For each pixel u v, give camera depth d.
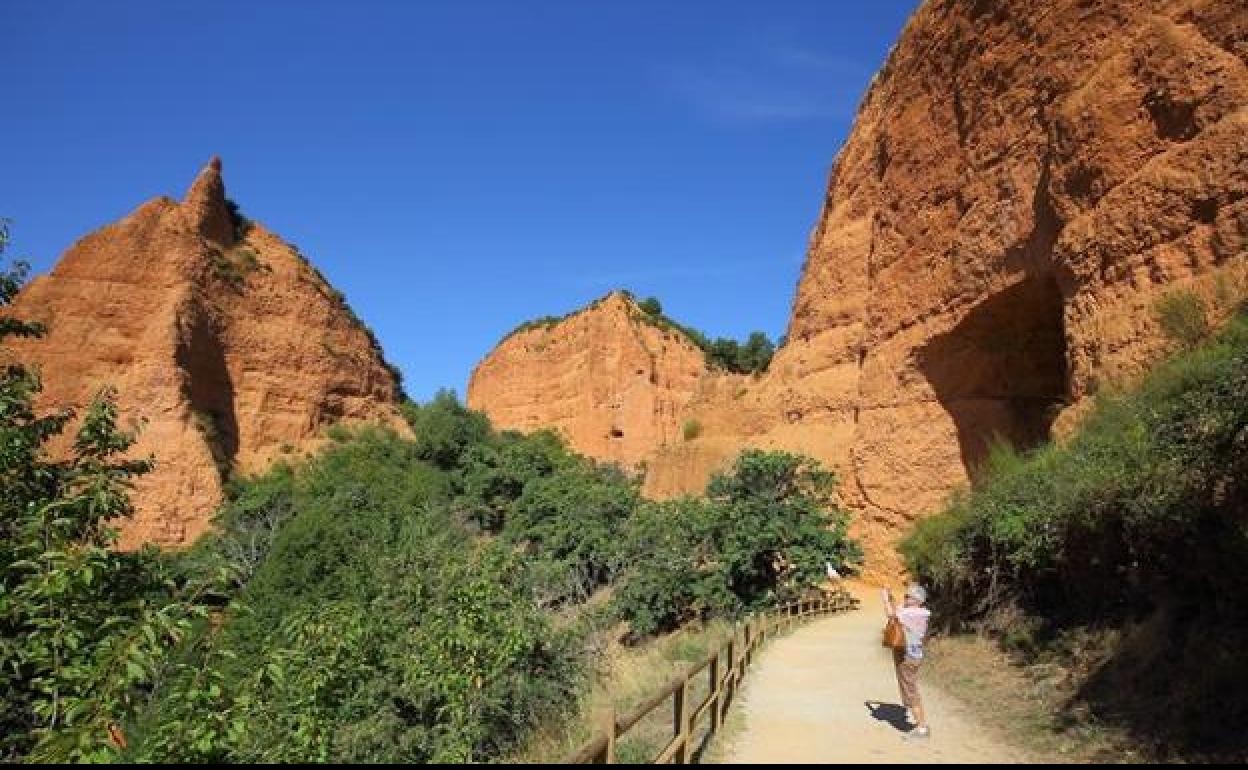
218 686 6.54
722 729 9.89
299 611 11.06
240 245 78.75
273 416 71.50
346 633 10.46
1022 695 10.73
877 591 31.47
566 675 12.36
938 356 32.69
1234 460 8.15
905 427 33.47
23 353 63.31
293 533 27.70
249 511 45.53
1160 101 19.77
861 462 35.12
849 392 38.47
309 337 77.06
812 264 46.50
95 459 8.70
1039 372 30.38
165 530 57.44
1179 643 8.70
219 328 71.06
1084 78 23.86
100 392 9.02
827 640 19.09
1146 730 7.81
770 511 25.58
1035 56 26.84
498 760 10.16
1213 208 17.80
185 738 6.08
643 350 96.88
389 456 62.72
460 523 39.78
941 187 32.72
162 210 71.38
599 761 6.12
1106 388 18.53
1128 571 10.59
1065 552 12.22
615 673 14.32
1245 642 7.59
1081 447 14.63
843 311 41.59
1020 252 26.44
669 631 25.05
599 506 38.22
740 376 52.72
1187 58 19.12
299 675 9.50
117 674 6.07
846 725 10.12
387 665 10.85
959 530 17.25
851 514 35.03
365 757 9.41
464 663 10.55
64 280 66.50
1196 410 9.77
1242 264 16.42
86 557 6.84
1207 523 8.45
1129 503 10.04
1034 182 26.03
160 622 6.42
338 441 72.38
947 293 31.20
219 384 69.75
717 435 48.56
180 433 61.69
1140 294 19.34
